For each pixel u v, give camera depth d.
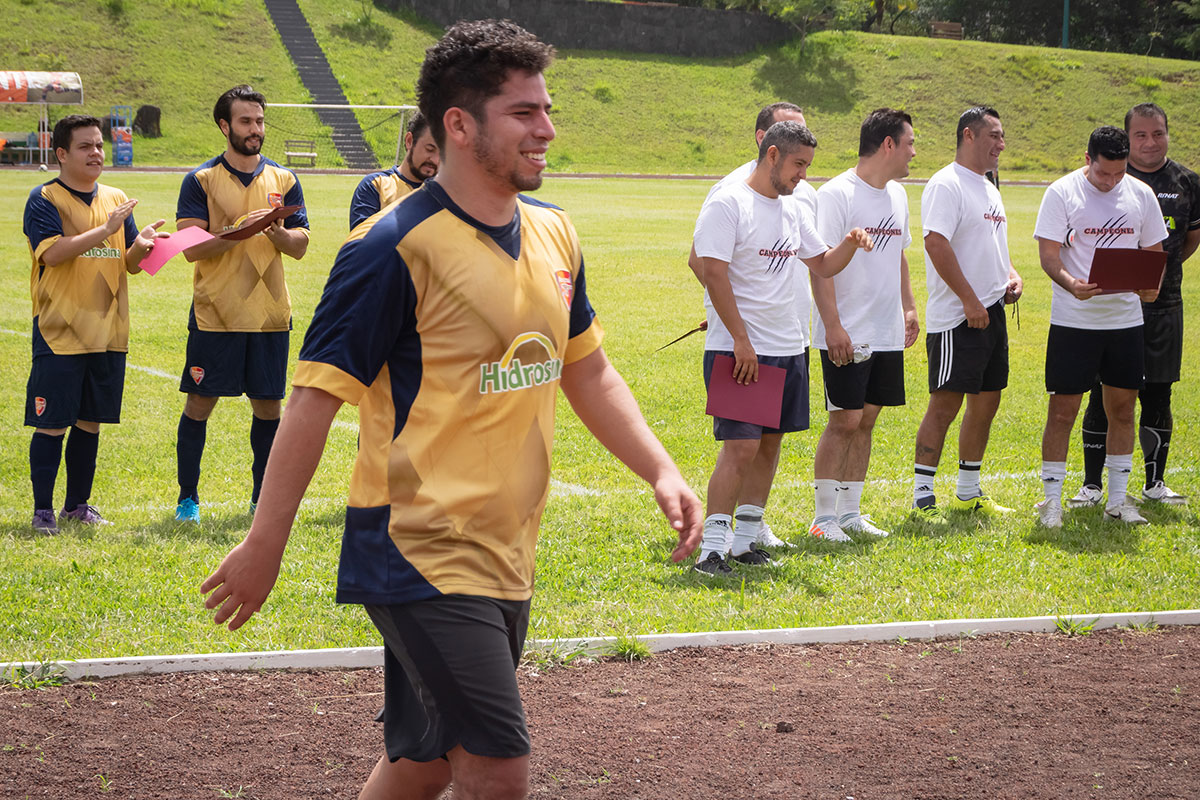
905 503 7.23
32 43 48.31
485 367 2.43
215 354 6.52
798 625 4.86
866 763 3.58
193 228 5.92
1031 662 4.49
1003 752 3.66
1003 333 6.83
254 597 2.39
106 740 3.70
